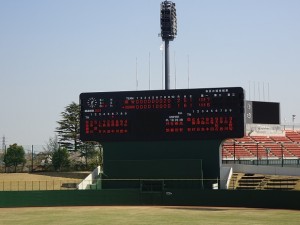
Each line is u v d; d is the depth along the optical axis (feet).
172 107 194.29
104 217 161.99
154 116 195.62
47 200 205.26
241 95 187.52
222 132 188.75
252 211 176.35
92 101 199.93
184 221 147.02
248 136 325.83
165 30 267.59
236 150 295.69
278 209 183.62
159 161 196.24
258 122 344.49
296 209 181.98
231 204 194.39
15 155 327.88
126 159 200.85
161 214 168.66
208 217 157.17
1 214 175.73
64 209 192.24
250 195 191.62
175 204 200.44
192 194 198.90
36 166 330.75
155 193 202.08
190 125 192.24
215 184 197.26
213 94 190.49
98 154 371.56
